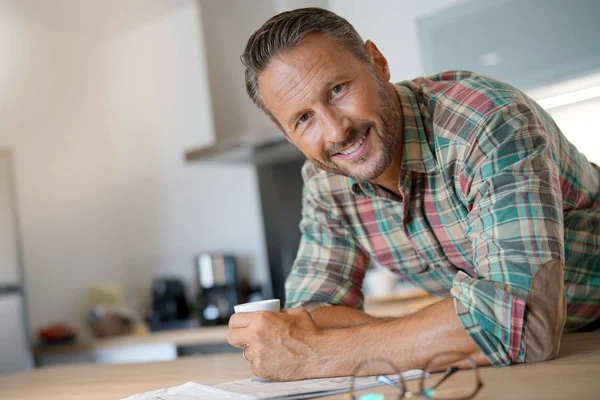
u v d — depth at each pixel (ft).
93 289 14.20
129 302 15.03
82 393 4.33
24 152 13.67
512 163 3.46
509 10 9.65
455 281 3.38
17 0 12.81
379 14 11.10
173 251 14.70
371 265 11.38
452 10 10.19
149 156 15.07
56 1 13.03
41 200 13.76
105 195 15.17
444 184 4.11
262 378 3.73
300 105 3.76
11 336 11.44
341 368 3.44
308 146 3.96
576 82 8.14
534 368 3.07
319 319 4.36
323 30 3.69
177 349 10.64
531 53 9.53
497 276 3.27
